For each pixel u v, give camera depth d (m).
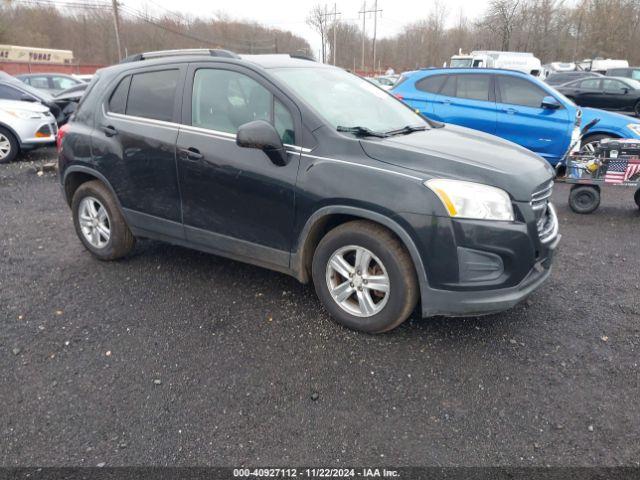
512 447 2.36
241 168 3.43
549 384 2.81
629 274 4.36
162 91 3.92
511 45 45.62
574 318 3.55
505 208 2.89
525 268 2.97
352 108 3.72
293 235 3.35
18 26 51.75
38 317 3.53
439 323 3.45
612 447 2.35
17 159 9.97
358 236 3.11
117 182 4.13
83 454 2.31
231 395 2.72
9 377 2.86
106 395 2.71
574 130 7.50
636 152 5.98
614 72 20.53
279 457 2.31
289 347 3.16
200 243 3.88
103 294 3.89
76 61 49.69
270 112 3.43
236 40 60.00
